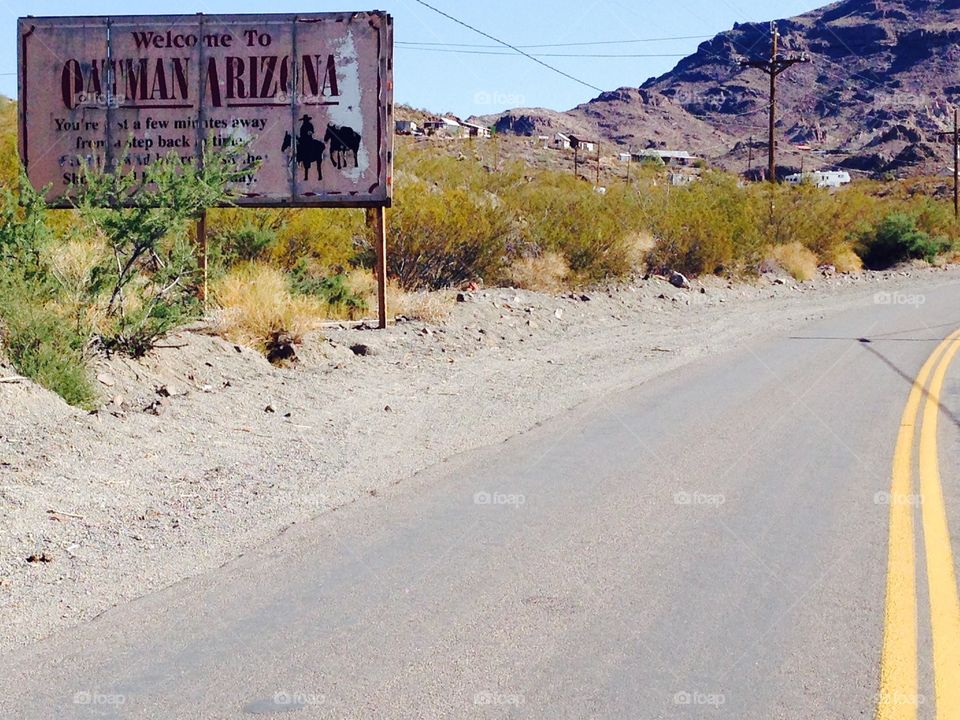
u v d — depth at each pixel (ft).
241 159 53.21
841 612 18.75
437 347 52.85
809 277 112.27
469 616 18.60
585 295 74.84
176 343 41.11
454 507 25.99
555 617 18.56
